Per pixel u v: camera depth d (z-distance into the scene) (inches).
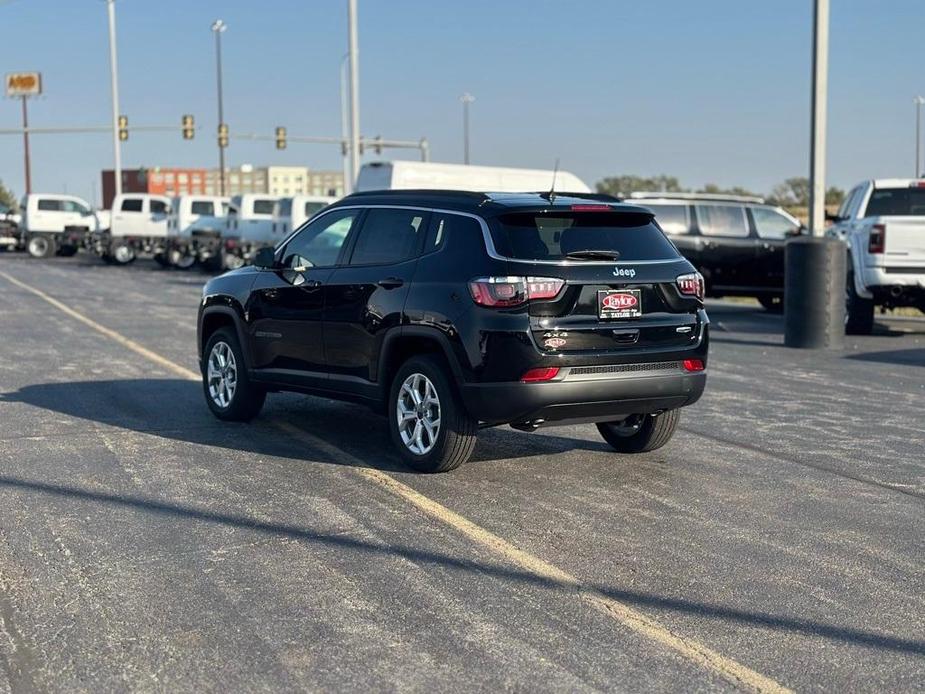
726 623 188.7
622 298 275.1
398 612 192.1
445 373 279.7
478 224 277.1
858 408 398.6
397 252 297.0
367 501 263.0
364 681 164.4
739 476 293.0
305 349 323.0
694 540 235.5
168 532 236.7
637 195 828.6
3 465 295.6
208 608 193.2
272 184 4301.2
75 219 1694.1
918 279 604.1
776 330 688.4
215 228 1407.5
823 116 587.2
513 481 284.0
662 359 280.4
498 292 265.9
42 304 818.8
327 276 314.3
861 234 620.7
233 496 266.4
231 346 353.1
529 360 264.5
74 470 290.4
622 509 259.0
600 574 213.0
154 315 733.9
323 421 361.1
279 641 179.2
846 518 253.9
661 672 168.2
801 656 175.0
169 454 310.8
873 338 634.8
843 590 205.8
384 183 866.1
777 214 826.2
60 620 187.2
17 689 161.2
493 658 172.9
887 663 172.7
